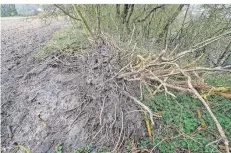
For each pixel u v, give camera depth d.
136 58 3.07
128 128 2.64
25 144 2.88
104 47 3.32
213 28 4.71
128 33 4.44
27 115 3.23
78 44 4.38
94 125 2.80
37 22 7.95
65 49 4.32
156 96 3.03
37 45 5.27
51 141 2.82
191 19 4.89
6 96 3.61
